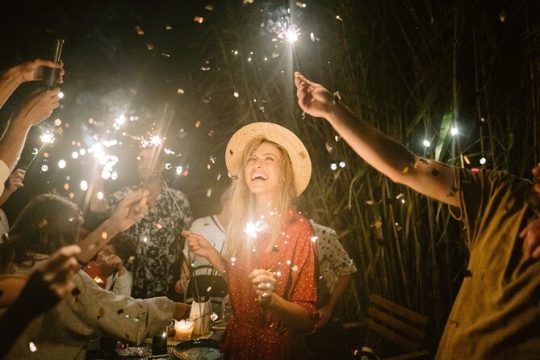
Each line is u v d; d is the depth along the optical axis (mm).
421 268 3514
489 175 1695
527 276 1450
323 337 3111
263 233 2521
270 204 2617
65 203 2258
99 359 2877
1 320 1054
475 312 1575
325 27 3793
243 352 2377
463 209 1681
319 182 3896
